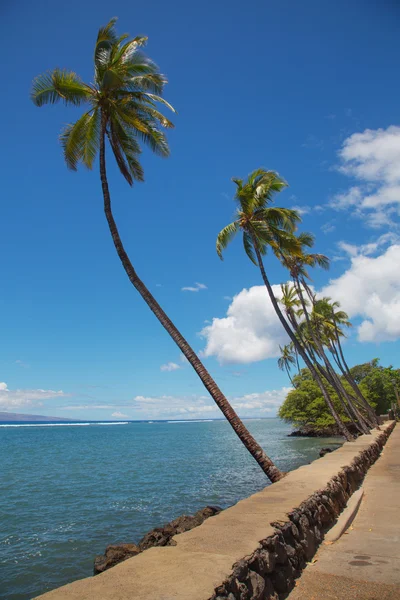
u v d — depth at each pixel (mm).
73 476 29047
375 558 5637
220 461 37062
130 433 119938
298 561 5270
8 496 21719
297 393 61375
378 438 21578
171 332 12266
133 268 12523
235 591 3561
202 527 5004
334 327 37594
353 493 10203
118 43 13555
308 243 28359
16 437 98812
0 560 11539
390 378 69812
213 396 12086
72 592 3178
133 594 3131
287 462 32406
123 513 17172
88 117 13656
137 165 14672
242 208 18734
